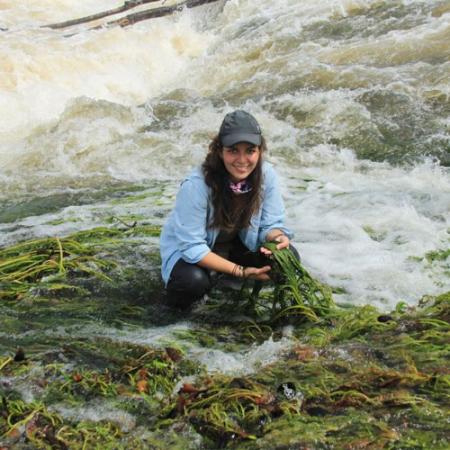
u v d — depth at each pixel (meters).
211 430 2.62
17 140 7.16
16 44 9.47
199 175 3.36
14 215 5.16
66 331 3.43
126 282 3.88
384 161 5.59
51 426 2.70
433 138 5.80
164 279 3.55
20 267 4.05
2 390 2.94
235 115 3.23
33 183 5.86
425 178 5.20
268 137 6.19
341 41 8.30
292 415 2.66
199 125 6.76
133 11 11.66
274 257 3.39
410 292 3.67
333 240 4.27
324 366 2.96
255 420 2.65
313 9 9.51
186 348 3.24
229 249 3.64
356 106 6.37
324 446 2.50
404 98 6.45
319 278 3.83
